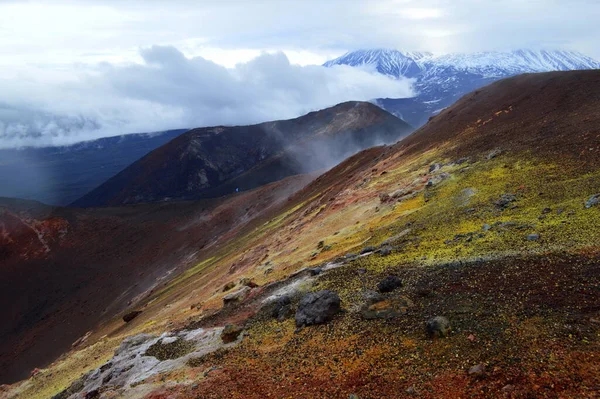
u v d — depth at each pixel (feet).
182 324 129.80
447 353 58.13
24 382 179.11
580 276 64.64
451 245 99.81
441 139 259.39
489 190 130.21
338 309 86.28
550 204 101.09
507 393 45.68
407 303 77.71
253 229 396.78
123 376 99.04
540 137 158.61
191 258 450.30
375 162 344.08
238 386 70.59
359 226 163.43
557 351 49.73
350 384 59.47
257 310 107.96
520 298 64.90
